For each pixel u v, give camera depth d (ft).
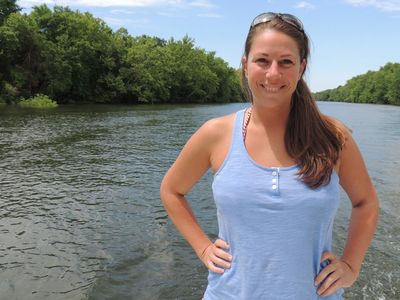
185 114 112.78
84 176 34.71
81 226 23.36
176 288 17.04
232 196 6.01
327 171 5.90
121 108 134.82
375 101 351.25
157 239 21.68
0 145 48.49
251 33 6.33
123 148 49.19
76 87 160.45
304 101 6.22
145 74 185.57
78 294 16.47
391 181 35.32
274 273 5.82
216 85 255.29
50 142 51.96
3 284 17.04
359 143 59.41
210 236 22.56
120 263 19.02
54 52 142.20
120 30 203.21
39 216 24.81
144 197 28.96
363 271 18.56
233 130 6.36
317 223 5.85
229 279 6.17
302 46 6.20
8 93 126.62
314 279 6.00
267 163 6.05
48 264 18.83
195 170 6.77
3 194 28.99
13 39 126.62
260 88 6.14
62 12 161.07
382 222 24.76
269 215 5.82
